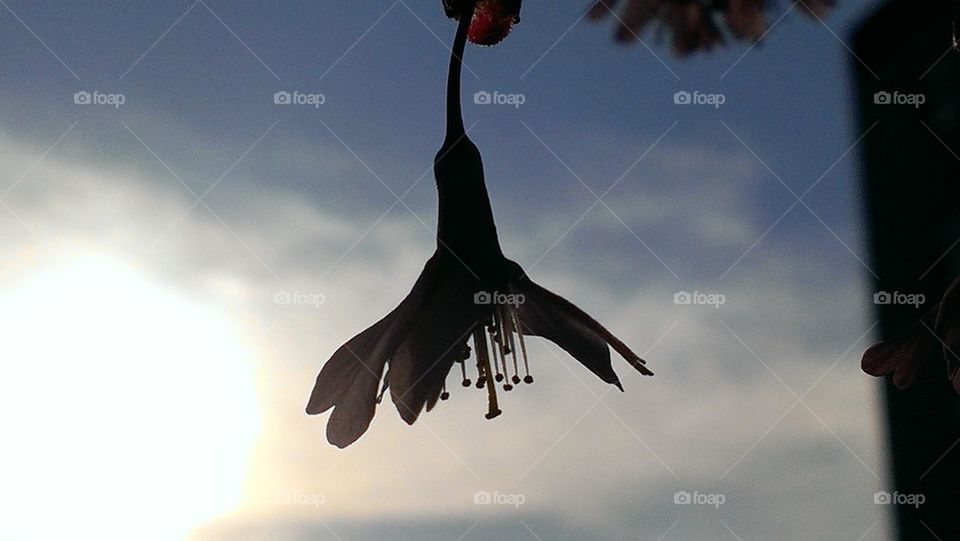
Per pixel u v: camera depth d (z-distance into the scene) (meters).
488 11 0.17
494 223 0.17
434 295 0.17
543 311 0.17
